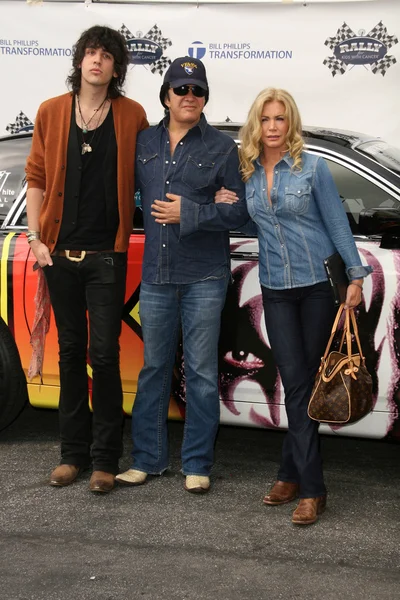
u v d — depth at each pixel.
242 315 3.65
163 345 3.61
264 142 3.20
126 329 3.85
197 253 3.47
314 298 3.26
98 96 3.45
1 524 3.25
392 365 3.48
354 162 3.60
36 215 3.58
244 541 3.12
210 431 3.62
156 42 7.23
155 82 7.31
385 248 3.48
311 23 7.02
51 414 4.77
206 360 3.55
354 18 6.96
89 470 3.83
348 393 3.14
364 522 3.31
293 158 3.18
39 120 3.51
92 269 3.52
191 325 3.53
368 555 3.01
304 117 7.21
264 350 3.64
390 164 3.64
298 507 3.30
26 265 3.90
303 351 3.30
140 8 7.20
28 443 4.25
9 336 3.99
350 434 3.65
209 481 3.67
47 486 3.66
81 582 2.78
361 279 3.20
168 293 3.54
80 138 3.45
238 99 7.25
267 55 7.13
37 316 3.70
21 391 4.07
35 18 7.30
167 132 3.47
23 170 4.11
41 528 3.22
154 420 3.72
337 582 2.79
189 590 2.72
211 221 3.35
